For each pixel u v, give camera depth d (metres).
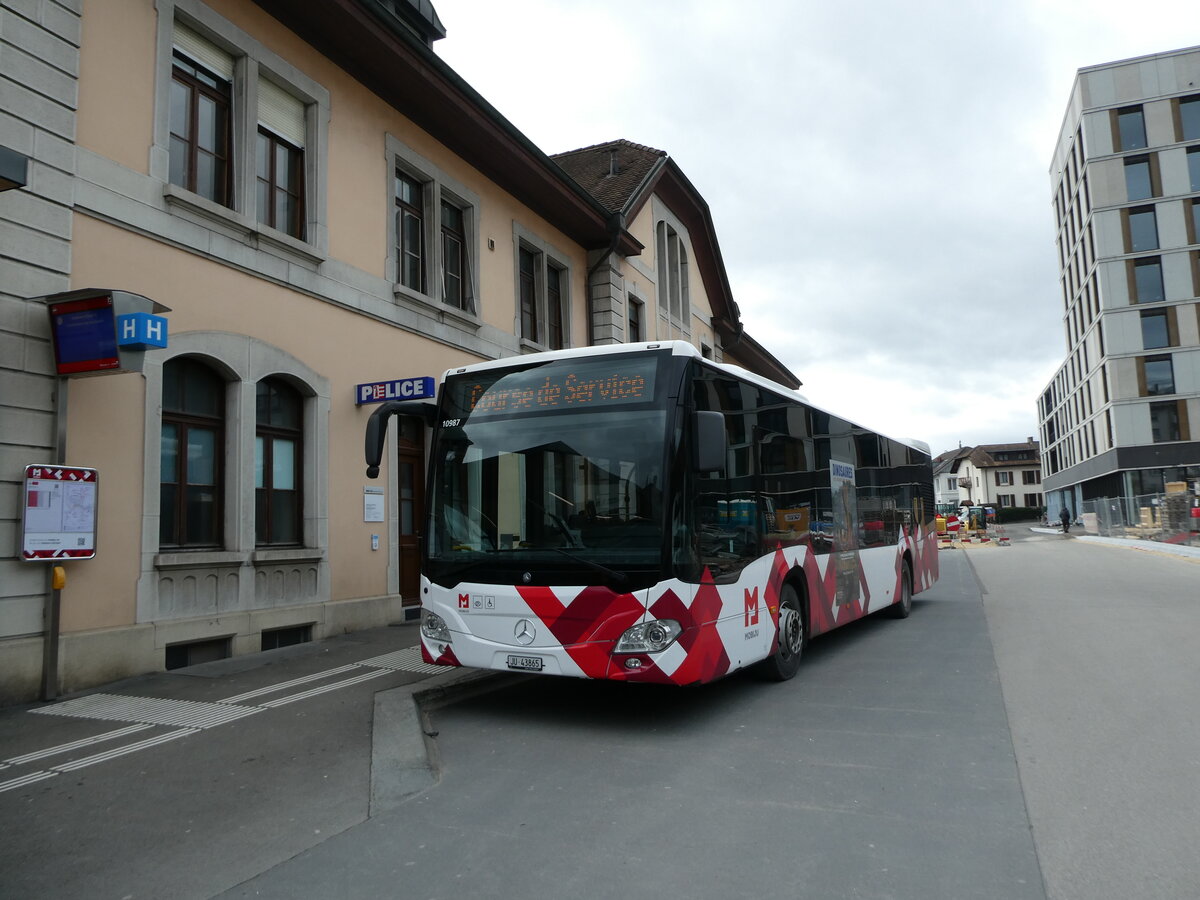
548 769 5.45
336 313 11.14
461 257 14.45
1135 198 49.75
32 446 7.30
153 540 8.35
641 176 20.70
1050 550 34.47
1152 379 48.94
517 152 14.74
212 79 9.77
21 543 7.10
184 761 5.60
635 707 7.17
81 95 7.98
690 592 6.27
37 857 4.11
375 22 11.25
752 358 32.47
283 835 4.35
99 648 7.75
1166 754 5.52
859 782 5.06
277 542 10.23
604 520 6.41
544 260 17.00
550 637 6.37
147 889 3.75
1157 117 49.50
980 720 6.49
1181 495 31.84
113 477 8.02
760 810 4.61
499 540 6.77
